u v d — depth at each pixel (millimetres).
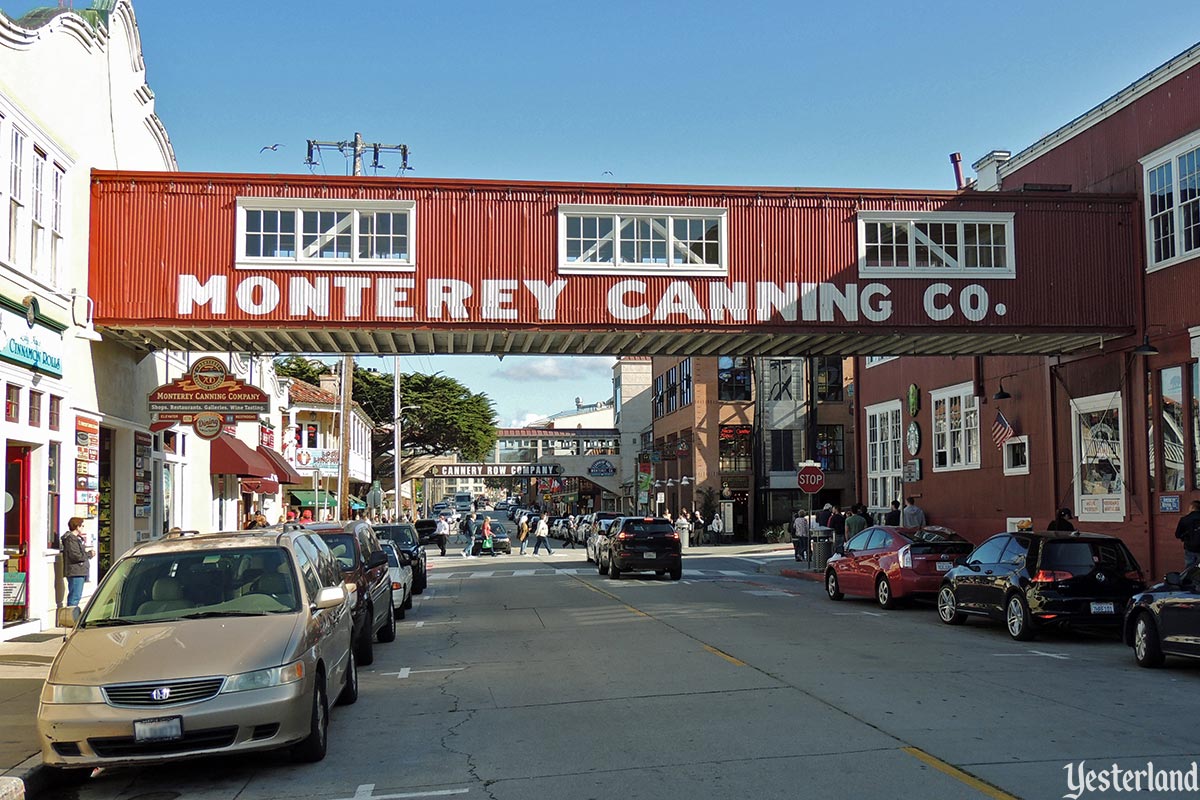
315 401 47219
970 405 28641
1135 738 8180
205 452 25906
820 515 35312
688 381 57000
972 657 12961
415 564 23844
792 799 6598
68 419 16359
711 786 6953
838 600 21547
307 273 18766
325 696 8422
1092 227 20922
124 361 19250
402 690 11148
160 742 7227
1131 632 12422
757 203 20188
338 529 14172
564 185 19656
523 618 18188
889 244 20484
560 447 88250
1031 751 7754
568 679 11484
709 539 52906
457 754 8141
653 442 67875
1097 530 22250
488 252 19391
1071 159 23625
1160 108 20297
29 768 7488
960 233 20562
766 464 54438
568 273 19547
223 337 19719
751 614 18516
